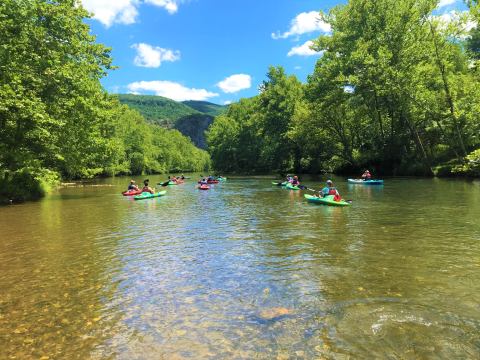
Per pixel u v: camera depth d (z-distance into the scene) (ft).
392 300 19.40
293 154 189.57
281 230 38.37
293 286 21.90
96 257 29.50
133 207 61.11
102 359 14.61
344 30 120.57
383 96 114.42
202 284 22.75
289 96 188.65
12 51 68.69
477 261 25.80
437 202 55.31
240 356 14.53
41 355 14.96
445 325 16.57
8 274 25.48
